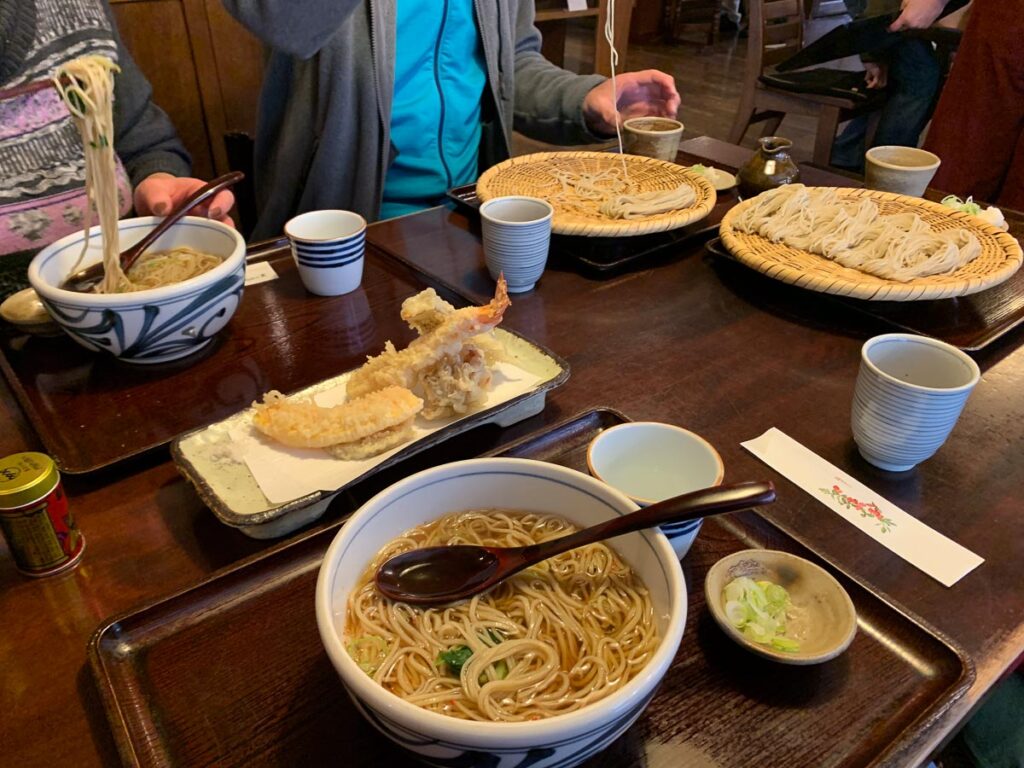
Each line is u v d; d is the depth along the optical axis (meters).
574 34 6.95
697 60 6.86
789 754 0.61
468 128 2.17
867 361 0.91
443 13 1.96
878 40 3.26
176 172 1.73
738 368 1.16
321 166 1.93
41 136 1.51
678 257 1.53
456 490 0.71
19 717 0.64
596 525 0.66
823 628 0.68
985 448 1.00
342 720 0.63
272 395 0.95
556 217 1.45
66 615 0.74
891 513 0.88
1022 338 1.25
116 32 1.72
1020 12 2.33
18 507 0.72
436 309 1.04
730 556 0.73
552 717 0.50
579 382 1.12
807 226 1.44
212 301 1.09
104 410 1.04
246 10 1.59
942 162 2.70
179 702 0.65
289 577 0.76
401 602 0.64
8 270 1.46
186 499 0.89
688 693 0.65
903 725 0.62
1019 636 0.73
